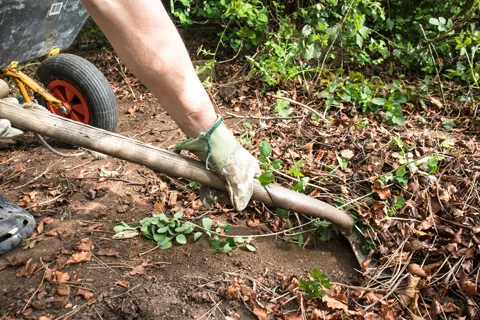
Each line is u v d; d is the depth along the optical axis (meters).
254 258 1.88
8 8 2.10
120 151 1.61
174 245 1.94
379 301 1.66
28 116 1.66
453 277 1.70
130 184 2.31
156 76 1.34
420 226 1.85
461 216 1.88
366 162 2.29
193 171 1.57
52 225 2.04
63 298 1.68
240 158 1.53
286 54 3.35
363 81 3.08
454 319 1.62
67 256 1.86
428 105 3.11
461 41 3.18
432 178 2.07
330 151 2.44
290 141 2.61
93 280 1.75
